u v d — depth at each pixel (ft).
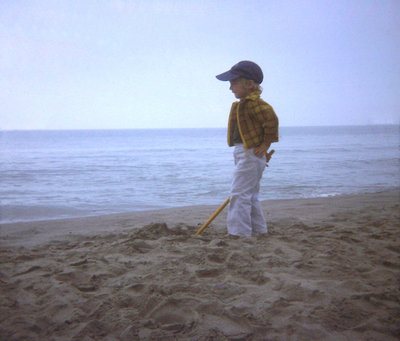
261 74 10.84
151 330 5.28
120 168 52.34
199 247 9.34
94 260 8.53
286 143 152.05
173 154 89.61
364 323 5.49
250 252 9.07
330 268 7.97
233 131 11.00
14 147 141.28
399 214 16.62
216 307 5.92
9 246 11.11
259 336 5.16
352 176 40.16
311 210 18.56
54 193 29.84
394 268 8.30
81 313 5.75
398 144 128.57
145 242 10.02
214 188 32.14
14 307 6.11
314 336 5.17
